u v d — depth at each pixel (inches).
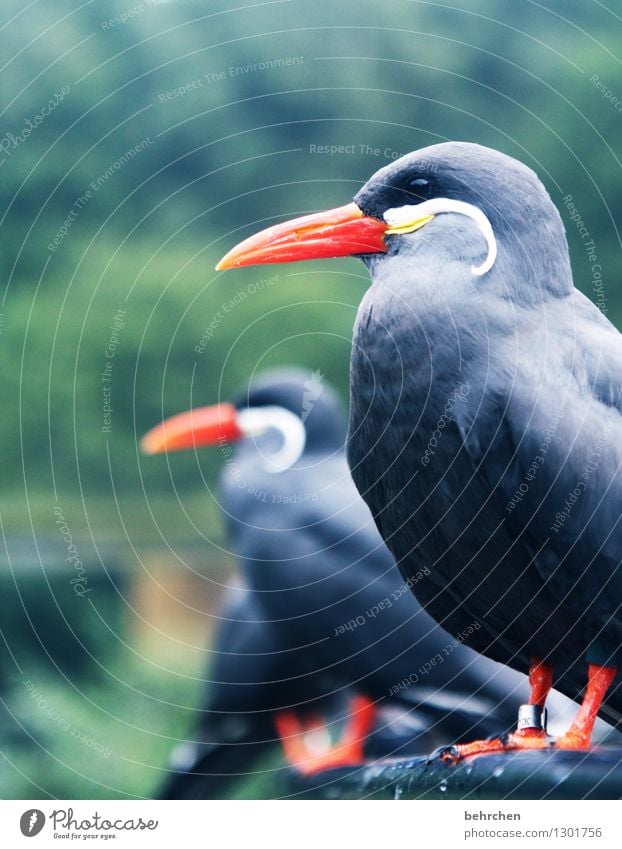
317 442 111.7
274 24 205.6
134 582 173.6
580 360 101.1
